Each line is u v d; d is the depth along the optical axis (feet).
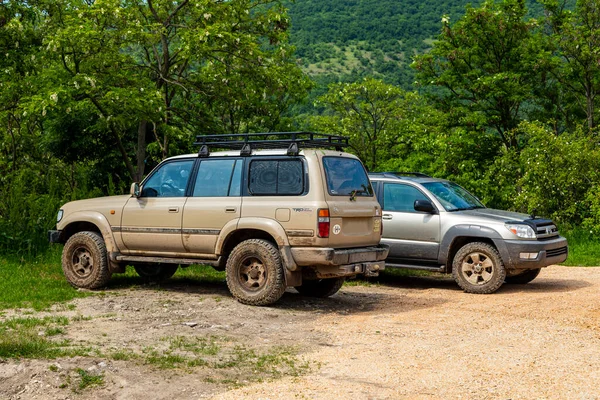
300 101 82.89
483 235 36.47
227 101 69.87
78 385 18.48
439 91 106.42
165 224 33.40
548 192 67.31
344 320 28.37
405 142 102.22
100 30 59.77
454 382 18.85
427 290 37.86
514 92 89.71
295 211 29.86
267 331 25.94
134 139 79.97
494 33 93.40
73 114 69.92
